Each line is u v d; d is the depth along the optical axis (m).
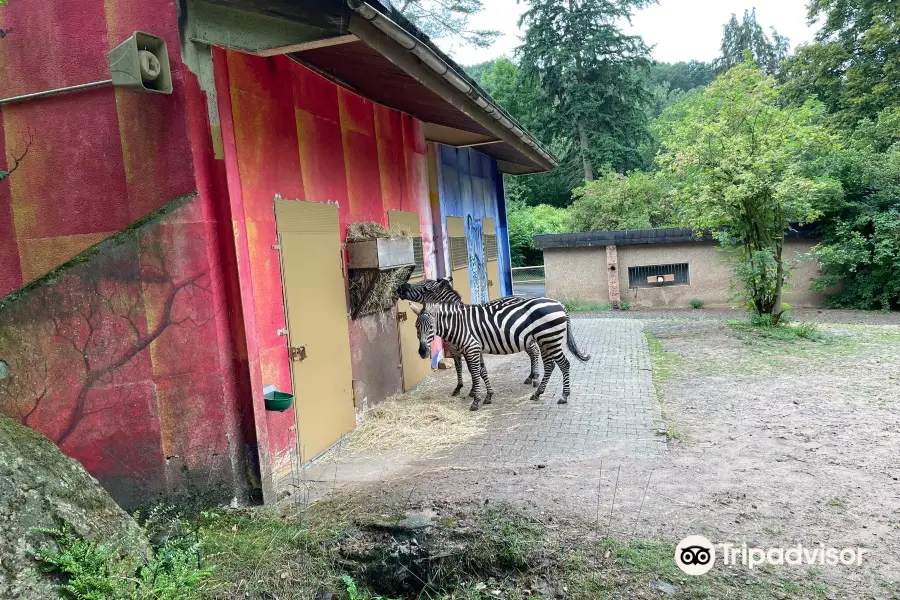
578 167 33.09
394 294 6.67
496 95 38.50
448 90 5.73
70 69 3.89
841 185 13.96
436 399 6.77
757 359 8.05
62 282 3.62
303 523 3.65
